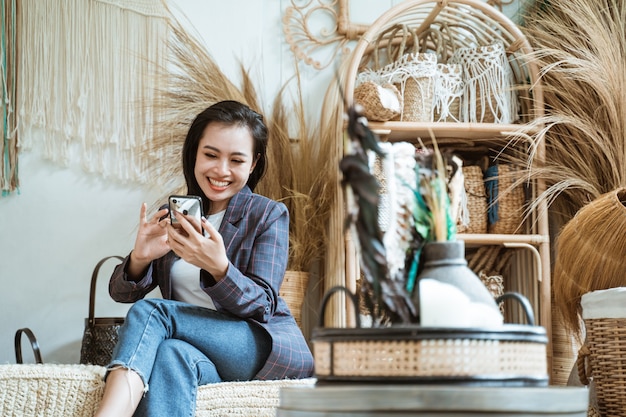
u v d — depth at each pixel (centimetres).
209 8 314
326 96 304
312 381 197
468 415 96
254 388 195
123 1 304
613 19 296
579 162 284
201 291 214
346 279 276
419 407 96
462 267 114
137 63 302
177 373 185
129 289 213
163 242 208
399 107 279
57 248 295
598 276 234
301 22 320
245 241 213
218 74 290
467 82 295
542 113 289
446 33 318
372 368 105
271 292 207
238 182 219
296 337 208
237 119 218
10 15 294
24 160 295
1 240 291
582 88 288
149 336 186
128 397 177
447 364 102
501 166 292
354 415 98
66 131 297
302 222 284
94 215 298
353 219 109
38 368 187
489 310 109
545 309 279
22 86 294
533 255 300
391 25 315
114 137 300
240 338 200
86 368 193
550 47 301
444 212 118
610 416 220
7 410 184
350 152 108
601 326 220
